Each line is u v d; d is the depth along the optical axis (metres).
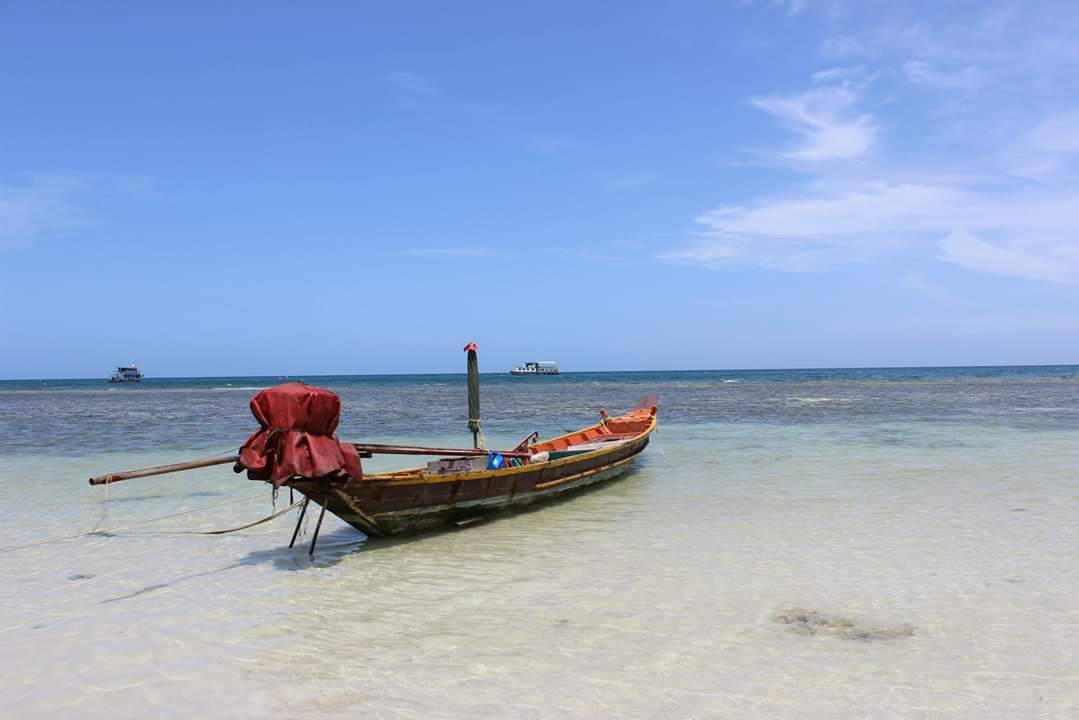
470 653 7.37
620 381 128.88
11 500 16.16
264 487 17.88
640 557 10.97
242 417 41.34
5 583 10.16
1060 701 6.09
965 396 56.53
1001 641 7.41
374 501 11.54
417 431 30.88
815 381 107.12
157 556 11.59
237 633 8.10
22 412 47.53
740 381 113.94
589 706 6.14
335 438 10.95
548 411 44.09
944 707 6.02
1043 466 18.95
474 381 16.95
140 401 64.94
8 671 7.11
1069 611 8.25
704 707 6.07
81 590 9.82
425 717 6.01
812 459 21.17
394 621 8.40
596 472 17.08
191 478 19.25
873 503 14.57
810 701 6.16
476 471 13.24
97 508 15.31
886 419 34.91
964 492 15.52
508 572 10.34
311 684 6.71
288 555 11.62
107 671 7.09
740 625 8.00
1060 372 156.75
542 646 7.51
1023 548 11.02
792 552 11.05
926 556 10.68
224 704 6.33
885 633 7.69
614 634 7.80
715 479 18.00
